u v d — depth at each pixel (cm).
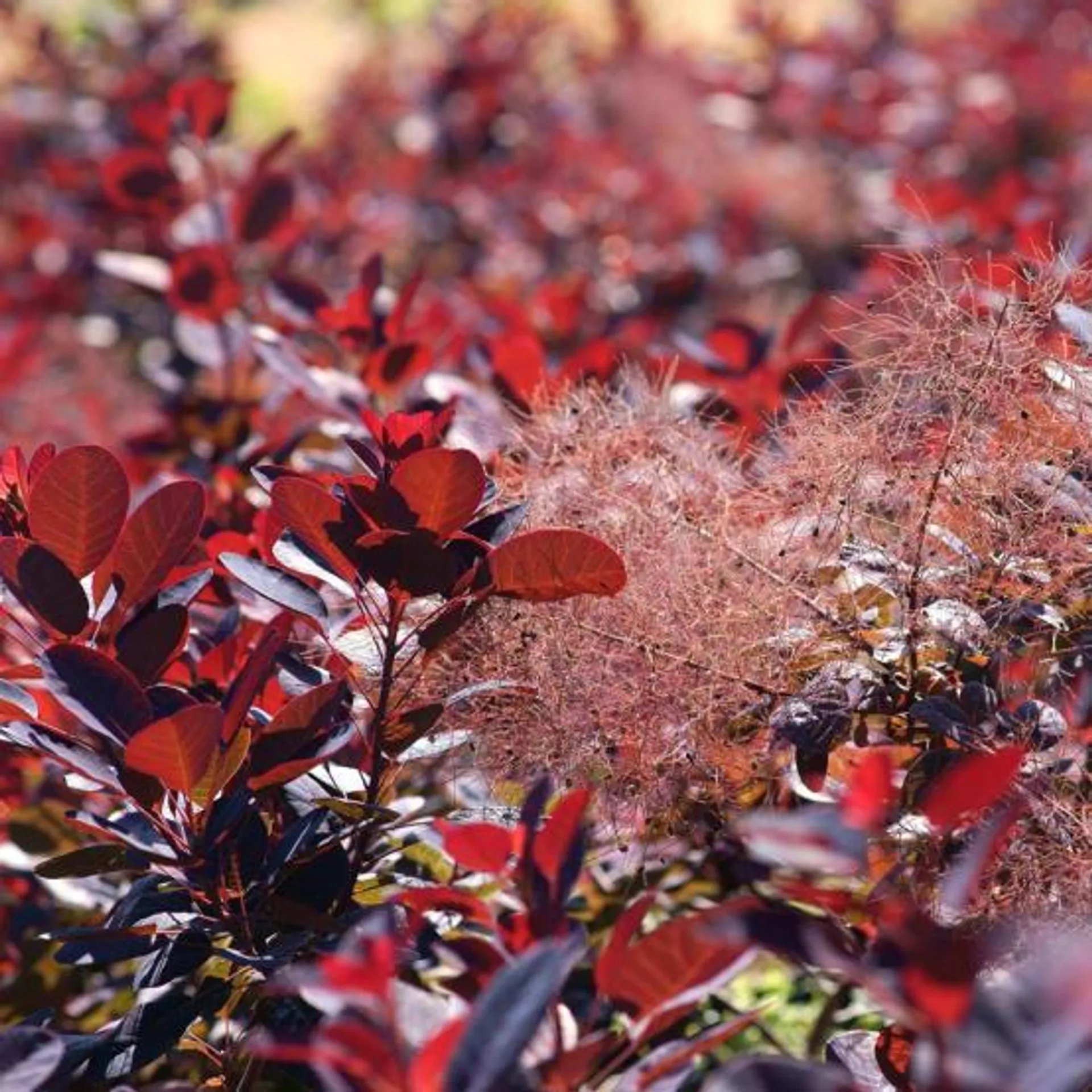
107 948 167
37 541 168
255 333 213
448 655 175
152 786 163
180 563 178
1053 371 174
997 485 172
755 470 185
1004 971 163
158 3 425
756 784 174
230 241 248
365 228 362
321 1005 152
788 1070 148
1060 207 298
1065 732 167
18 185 396
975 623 171
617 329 253
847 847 147
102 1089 170
